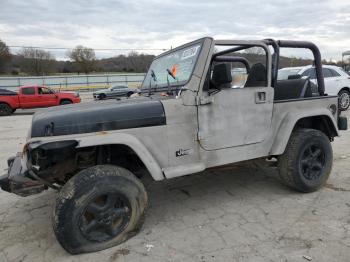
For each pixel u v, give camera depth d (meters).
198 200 4.00
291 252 2.80
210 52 3.29
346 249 2.80
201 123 3.29
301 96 4.17
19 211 3.90
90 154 3.21
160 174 3.07
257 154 3.66
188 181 4.64
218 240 3.05
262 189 4.24
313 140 3.90
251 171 4.95
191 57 3.38
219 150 3.42
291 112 3.85
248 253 2.82
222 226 3.32
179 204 3.91
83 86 48.91
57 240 2.89
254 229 3.22
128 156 3.41
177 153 3.21
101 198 2.92
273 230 3.18
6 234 3.37
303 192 4.02
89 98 33.91
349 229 3.12
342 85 11.03
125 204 3.01
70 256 2.90
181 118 3.18
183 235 3.18
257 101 3.57
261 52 3.64
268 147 3.72
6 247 3.12
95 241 2.92
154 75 3.98
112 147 3.25
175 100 3.18
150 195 4.22
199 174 4.89
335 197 3.88
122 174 2.94
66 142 2.74
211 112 3.32
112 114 2.95
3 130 10.72
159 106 3.11
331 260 2.67
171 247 2.97
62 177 3.28
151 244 3.03
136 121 3.00
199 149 3.31
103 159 3.23
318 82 4.41
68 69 67.00
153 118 3.06
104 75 50.03
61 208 2.75
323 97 4.16
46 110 3.27
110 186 2.86
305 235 3.05
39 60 61.50
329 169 4.10
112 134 2.88
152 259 2.80
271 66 3.63
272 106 3.69
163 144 3.13
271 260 2.71
